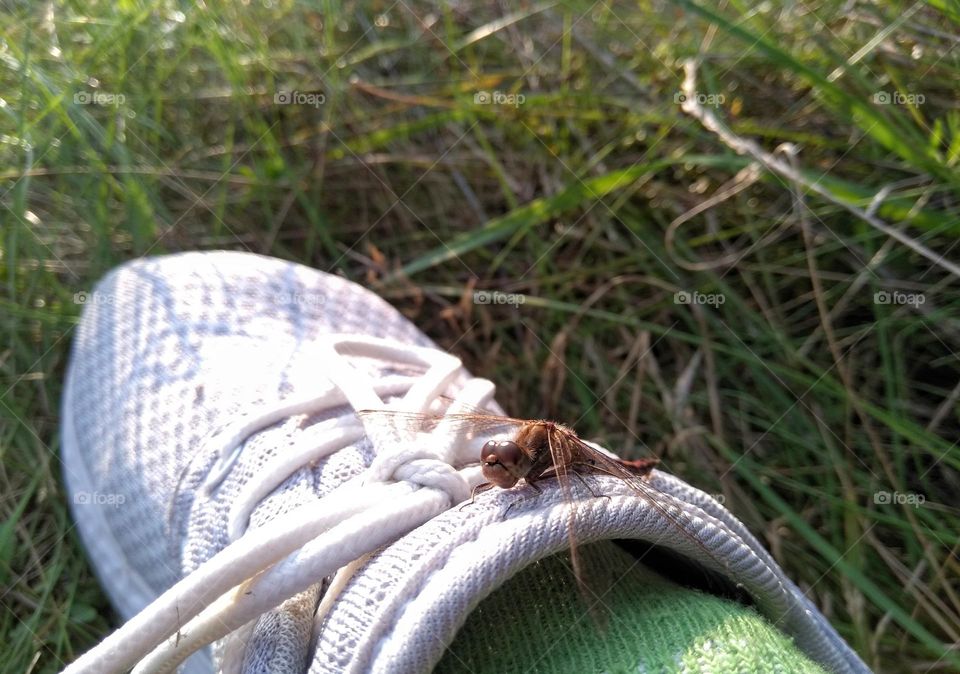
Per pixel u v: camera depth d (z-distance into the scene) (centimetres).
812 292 27
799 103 28
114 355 20
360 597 11
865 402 25
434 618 10
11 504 23
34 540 23
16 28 28
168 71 30
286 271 21
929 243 25
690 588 13
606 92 31
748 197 28
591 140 31
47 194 28
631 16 32
